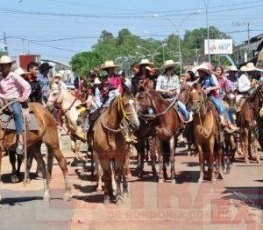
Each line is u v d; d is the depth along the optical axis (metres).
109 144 11.74
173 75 15.88
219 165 15.16
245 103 18.25
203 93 14.28
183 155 20.31
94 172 14.93
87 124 15.60
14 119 12.05
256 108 17.80
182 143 23.72
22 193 13.76
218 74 17.86
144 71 15.39
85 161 17.23
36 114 12.47
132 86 14.91
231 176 15.61
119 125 11.66
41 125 12.48
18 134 12.07
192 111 14.21
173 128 14.61
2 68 12.03
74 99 16.31
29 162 14.98
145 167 17.59
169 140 14.63
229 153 17.16
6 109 11.99
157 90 15.80
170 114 14.56
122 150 11.92
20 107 12.12
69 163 18.53
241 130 18.36
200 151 14.55
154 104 14.45
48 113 12.85
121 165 11.99
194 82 14.46
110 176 12.12
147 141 16.86
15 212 11.70
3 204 12.51
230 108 17.12
